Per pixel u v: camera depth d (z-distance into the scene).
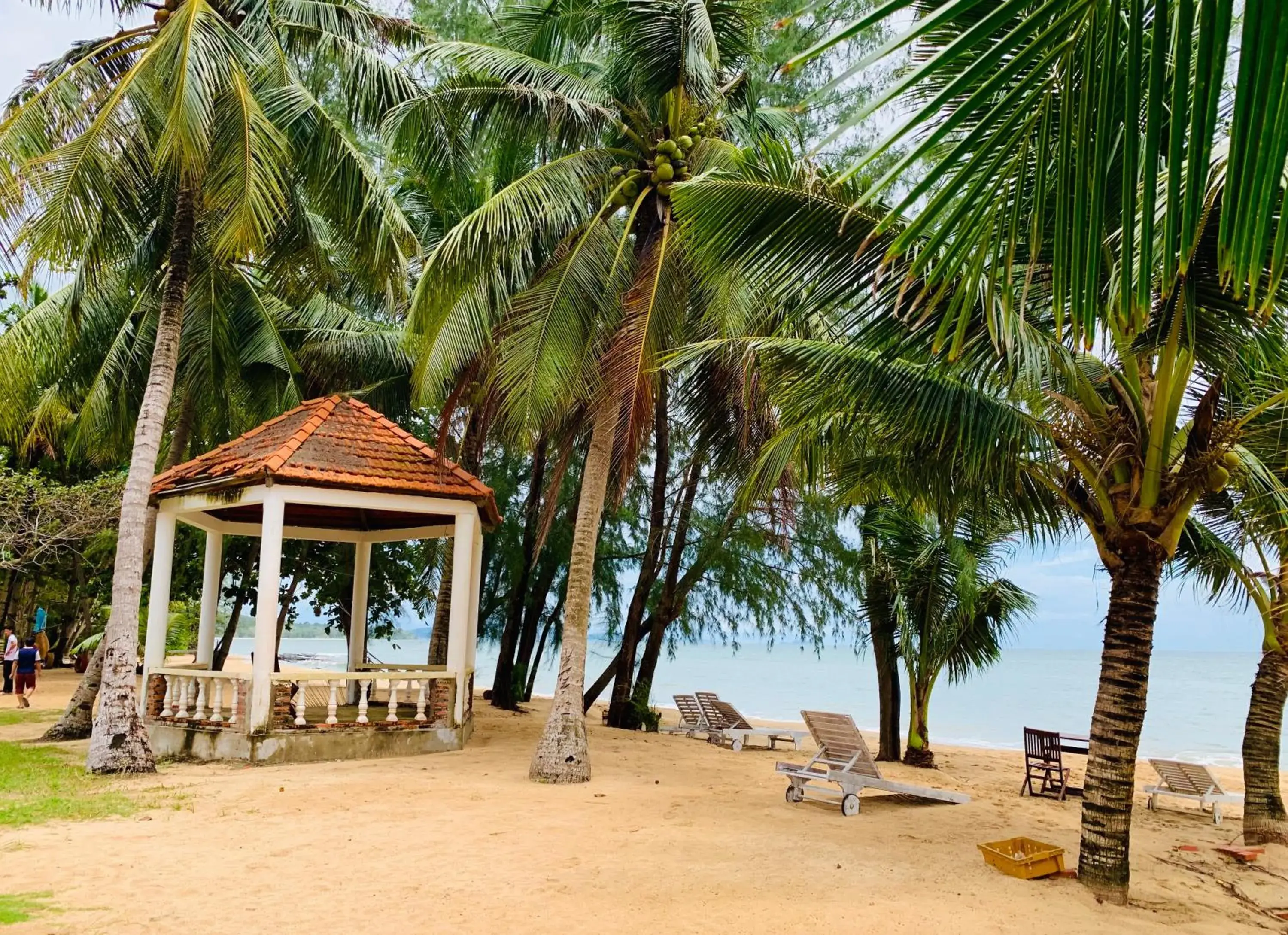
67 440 21.97
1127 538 7.85
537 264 13.59
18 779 10.56
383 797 10.04
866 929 6.27
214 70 10.86
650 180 12.41
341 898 6.49
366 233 13.56
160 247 15.46
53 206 10.68
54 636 38.53
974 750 22.50
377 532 16.89
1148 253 1.83
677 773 12.97
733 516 18.77
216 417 18.94
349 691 16.91
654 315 11.44
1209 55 1.59
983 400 7.71
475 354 13.29
